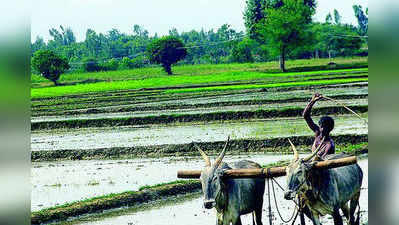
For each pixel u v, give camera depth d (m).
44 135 32.88
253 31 109.44
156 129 32.12
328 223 12.93
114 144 26.97
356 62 92.12
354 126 27.36
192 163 22.44
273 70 90.50
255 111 33.56
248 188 10.88
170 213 15.03
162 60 100.31
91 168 22.66
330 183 10.38
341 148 22.98
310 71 81.69
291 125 29.70
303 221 10.89
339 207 10.68
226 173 10.17
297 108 33.38
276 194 16.36
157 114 37.19
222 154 10.34
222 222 10.39
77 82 97.50
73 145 27.55
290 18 89.44
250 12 110.44
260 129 28.78
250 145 24.72
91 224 14.27
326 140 11.48
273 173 10.13
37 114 44.25
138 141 27.41
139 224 14.01
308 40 92.75
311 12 97.06
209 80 77.56
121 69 117.75
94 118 36.00
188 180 18.27
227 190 10.30
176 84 74.00
